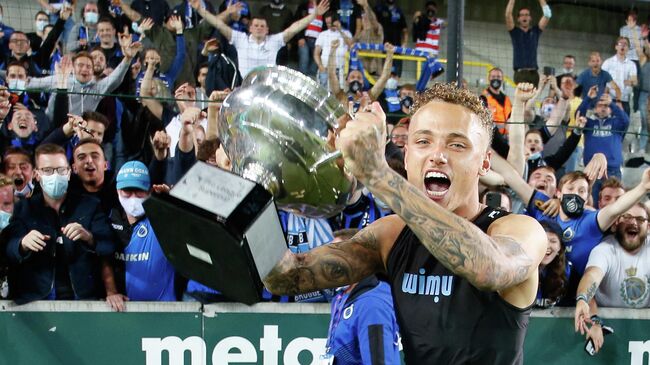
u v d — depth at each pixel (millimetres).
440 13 7383
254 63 5844
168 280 4008
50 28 5715
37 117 4211
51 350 3723
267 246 1279
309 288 1733
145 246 3969
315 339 3955
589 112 5961
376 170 1287
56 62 5141
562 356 4223
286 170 1532
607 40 6465
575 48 6473
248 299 1334
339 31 6176
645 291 4414
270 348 3924
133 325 3812
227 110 1615
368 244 1796
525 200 4430
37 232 3752
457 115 1602
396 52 6352
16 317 3699
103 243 3934
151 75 5012
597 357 4270
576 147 4711
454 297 1591
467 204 1658
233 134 1597
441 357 1594
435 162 1575
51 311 3738
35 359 3709
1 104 4145
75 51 5559
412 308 1638
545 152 4707
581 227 4371
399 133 4258
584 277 4305
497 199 4277
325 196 1578
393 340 3277
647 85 6297
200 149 4102
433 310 1604
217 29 5746
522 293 1555
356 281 1790
